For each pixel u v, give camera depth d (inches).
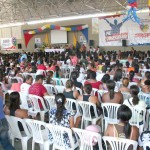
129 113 108.7
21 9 751.7
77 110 181.8
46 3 698.2
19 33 962.7
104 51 671.1
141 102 155.6
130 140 103.7
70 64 454.6
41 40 898.7
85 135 117.9
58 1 672.4
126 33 660.7
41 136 137.5
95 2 660.7
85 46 767.7
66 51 709.9
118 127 110.5
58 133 127.0
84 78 281.7
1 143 134.2
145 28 626.8
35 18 824.3
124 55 562.6
